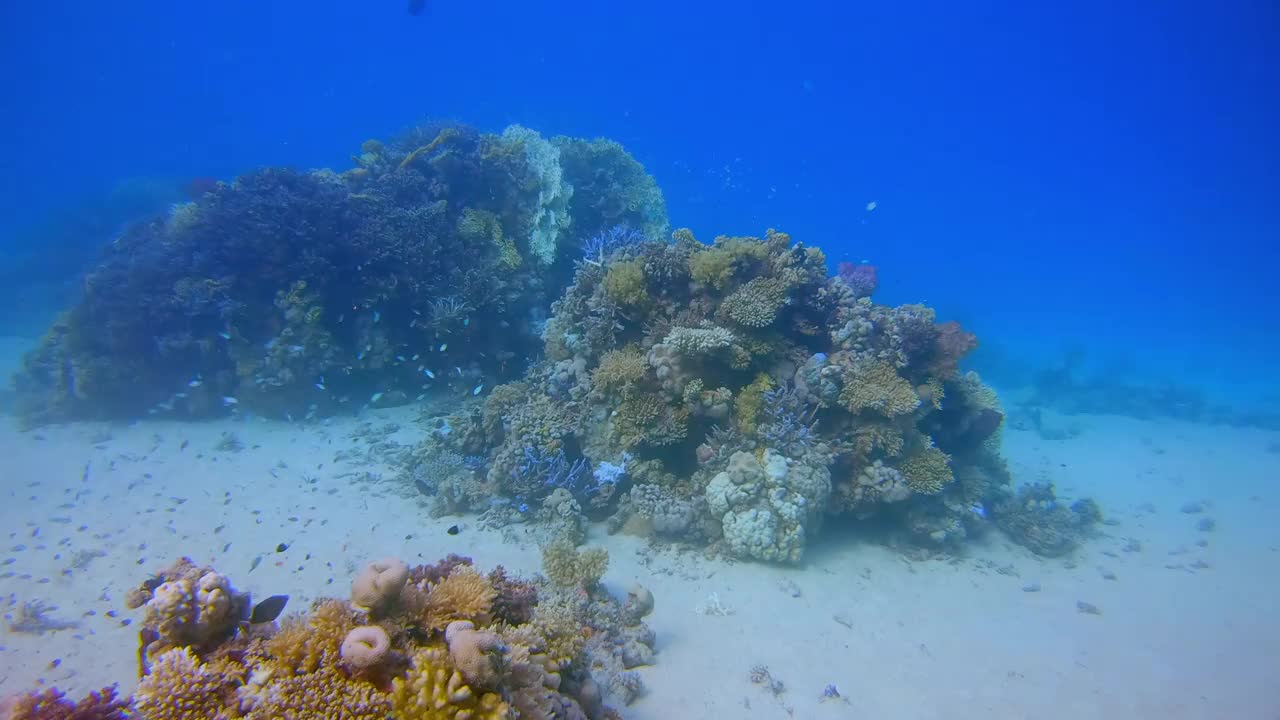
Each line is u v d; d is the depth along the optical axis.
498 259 14.86
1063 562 9.95
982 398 11.48
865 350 9.68
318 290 13.70
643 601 7.14
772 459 8.53
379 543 8.84
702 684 6.12
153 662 3.85
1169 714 6.35
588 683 5.17
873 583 8.48
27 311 25.12
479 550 8.64
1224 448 17.23
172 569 4.60
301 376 13.53
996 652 7.24
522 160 15.90
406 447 12.45
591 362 10.70
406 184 15.19
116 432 13.09
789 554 8.33
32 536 8.84
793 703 5.98
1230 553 10.49
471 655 3.51
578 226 17.33
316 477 11.16
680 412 9.24
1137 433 19.05
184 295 13.61
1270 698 6.67
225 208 14.07
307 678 3.46
